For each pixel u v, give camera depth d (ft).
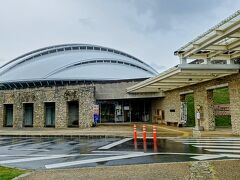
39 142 57.82
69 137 67.67
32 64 172.86
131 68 194.18
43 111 102.94
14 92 108.06
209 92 76.28
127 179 23.21
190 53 52.16
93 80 157.07
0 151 44.47
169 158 34.32
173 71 61.52
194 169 26.48
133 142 52.95
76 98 98.94
